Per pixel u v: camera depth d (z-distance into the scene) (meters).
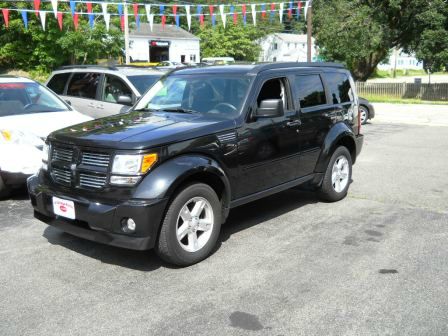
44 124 7.04
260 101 5.34
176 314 3.65
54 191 4.66
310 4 22.38
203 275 4.35
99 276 4.36
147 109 5.74
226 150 4.84
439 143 12.18
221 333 3.38
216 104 5.32
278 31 70.75
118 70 9.74
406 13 30.67
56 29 30.83
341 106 6.70
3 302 3.88
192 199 4.48
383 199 6.87
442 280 4.18
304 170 6.09
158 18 49.94
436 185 7.67
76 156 4.48
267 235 5.39
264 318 3.57
